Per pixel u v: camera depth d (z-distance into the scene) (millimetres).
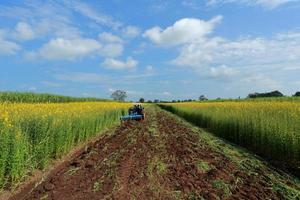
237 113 23156
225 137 23719
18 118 13609
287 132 14961
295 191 10148
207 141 20719
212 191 10195
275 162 14680
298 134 14367
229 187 10570
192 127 30328
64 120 16766
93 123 23594
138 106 35531
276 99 46594
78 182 10984
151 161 14016
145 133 24078
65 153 16281
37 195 9781
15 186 10625
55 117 16094
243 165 13758
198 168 13117
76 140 19406
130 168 12820
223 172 12461
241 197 9688
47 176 12133
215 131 26828
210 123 29688
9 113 14742
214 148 17984
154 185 10609
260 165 13727
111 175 11586
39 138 13250
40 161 12914
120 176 11508
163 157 15102
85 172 12211
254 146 18531
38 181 11430
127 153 15578
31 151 12500
